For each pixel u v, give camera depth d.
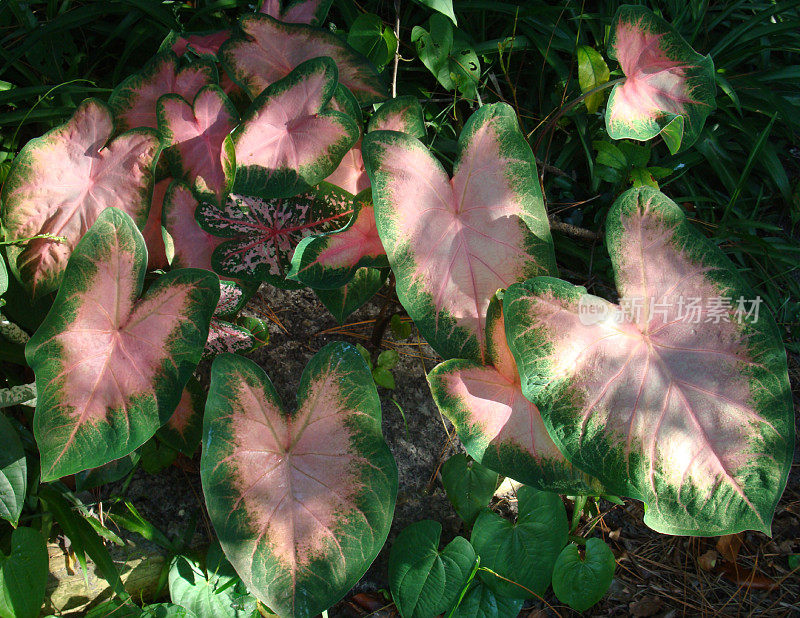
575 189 1.13
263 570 0.72
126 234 0.72
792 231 1.17
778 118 1.18
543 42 1.12
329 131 0.77
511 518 0.95
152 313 0.73
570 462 0.71
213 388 0.73
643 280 0.73
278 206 0.80
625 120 0.80
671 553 0.96
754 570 0.94
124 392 0.72
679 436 0.70
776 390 0.69
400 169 0.74
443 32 0.97
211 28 1.09
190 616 0.83
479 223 0.76
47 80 1.04
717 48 1.18
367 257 0.79
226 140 0.75
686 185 1.15
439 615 0.89
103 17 1.11
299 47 0.83
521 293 0.71
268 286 0.98
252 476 0.73
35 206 0.77
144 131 0.77
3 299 0.84
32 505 0.85
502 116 0.77
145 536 0.86
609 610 0.91
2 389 0.80
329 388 0.75
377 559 0.93
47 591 0.85
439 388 0.74
